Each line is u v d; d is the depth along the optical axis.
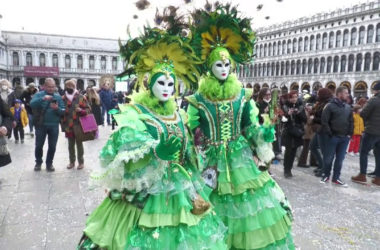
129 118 2.18
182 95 2.69
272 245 2.64
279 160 7.42
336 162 5.91
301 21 49.31
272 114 2.84
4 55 63.50
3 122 4.86
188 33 2.64
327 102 6.08
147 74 2.45
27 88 9.41
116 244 2.12
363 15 41.78
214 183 2.76
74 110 6.39
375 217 4.32
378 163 6.00
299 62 50.28
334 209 4.59
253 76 57.56
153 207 2.17
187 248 2.07
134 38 2.41
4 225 3.83
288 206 2.93
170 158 1.99
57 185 5.40
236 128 2.96
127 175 2.14
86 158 7.49
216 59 2.91
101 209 2.37
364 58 42.12
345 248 3.44
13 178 5.80
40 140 6.24
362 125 9.19
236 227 2.65
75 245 3.38
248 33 3.10
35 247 3.32
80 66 68.25
